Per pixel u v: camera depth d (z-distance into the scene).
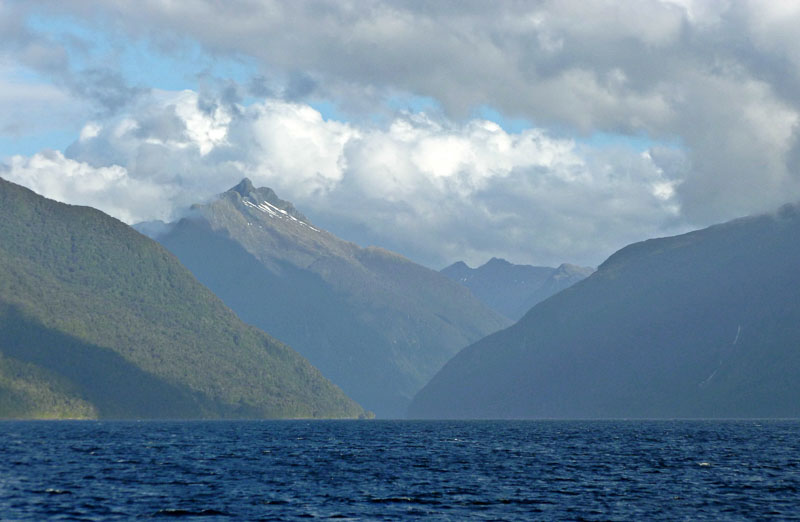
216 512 104.81
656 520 100.94
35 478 136.50
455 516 103.25
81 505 108.38
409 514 104.38
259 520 99.81
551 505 111.88
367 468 161.50
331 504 111.75
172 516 102.00
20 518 98.38
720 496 120.06
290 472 152.62
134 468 156.38
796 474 148.88
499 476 147.25
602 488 129.25
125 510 105.38
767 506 110.88
